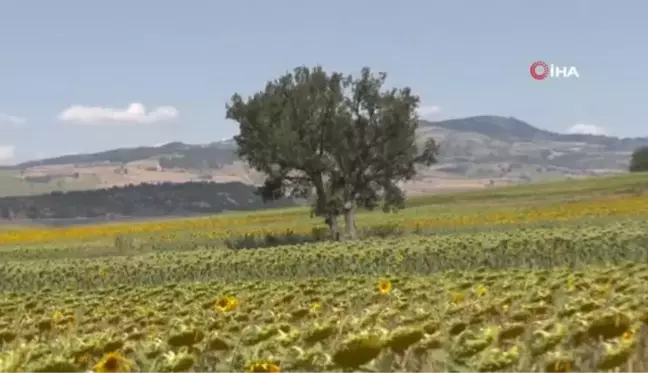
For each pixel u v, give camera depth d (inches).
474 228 2315.5
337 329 386.6
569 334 344.2
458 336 336.2
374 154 2449.6
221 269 1473.9
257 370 299.4
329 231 2581.2
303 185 2522.1
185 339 354.6
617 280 608.7
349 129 2422.5
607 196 3730.3
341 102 2429.9
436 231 2378.2
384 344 311.9
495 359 297.9
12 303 748.0
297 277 1419.8
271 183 2511.1
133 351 370.0
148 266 1505.9
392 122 2415.1
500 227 2285.9
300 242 2490.2
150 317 542.0
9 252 2470.5
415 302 565.9
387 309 502.3
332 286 729.6
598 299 474.0
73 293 917.8
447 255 1353.3
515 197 4252.0
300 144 2423.7
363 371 303.3
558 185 5039.4
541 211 2930.6
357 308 588.4
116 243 2498.8
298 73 2477.9
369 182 2507.4
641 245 1258.0
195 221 4234.7
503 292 573.3
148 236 2913.4
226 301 538.6
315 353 306.2
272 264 1443.2
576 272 709.3
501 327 358.6
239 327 420.2
